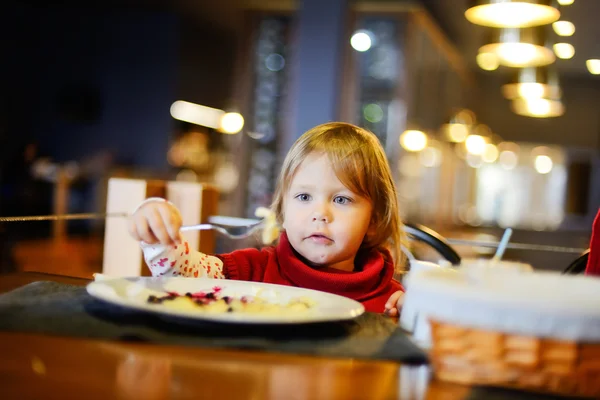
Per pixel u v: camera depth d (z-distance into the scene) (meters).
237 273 1.12
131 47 8.95
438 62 9.10
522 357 0.53
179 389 0.48
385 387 0.52
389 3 6.37
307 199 1.08
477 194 14.64
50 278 0.94
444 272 0.63
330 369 0.56
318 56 5.48
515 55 3.24
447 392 0.52
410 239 1.48
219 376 0.52
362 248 1.18
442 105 9.73
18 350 0.55
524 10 2.45
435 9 7.26
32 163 7.85
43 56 8.99
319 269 1.10
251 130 6.36
